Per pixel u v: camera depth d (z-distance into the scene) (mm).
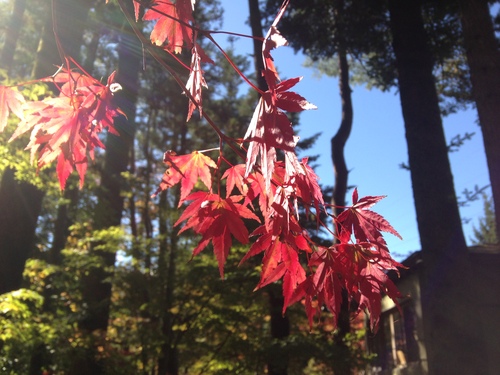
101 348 7664
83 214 11531
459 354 7652
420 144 9078
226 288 8172
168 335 8328
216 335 8742
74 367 8438
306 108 1201
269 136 1203
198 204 1647
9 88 1694
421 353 10531
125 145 11891
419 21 10023
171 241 8328
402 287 11945
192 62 1649
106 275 10328
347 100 15914
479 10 8109
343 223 1626
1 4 9805
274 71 1252
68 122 1673
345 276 1523
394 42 10086
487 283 9539
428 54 9805
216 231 1600
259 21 12430
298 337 8180
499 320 9336
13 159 6012
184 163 1745
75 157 1778
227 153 9586
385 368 13289
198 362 8969
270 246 1538
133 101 11008
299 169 1324
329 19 15391
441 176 8820
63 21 6973
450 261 8211
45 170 7156
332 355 7996
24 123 1744
